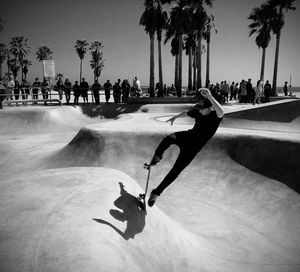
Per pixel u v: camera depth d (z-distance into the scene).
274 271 4.32
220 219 6.01
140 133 9.24
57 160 9.66
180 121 13.38
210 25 31.23
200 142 3.06
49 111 17.08
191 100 23.48
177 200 6.86
